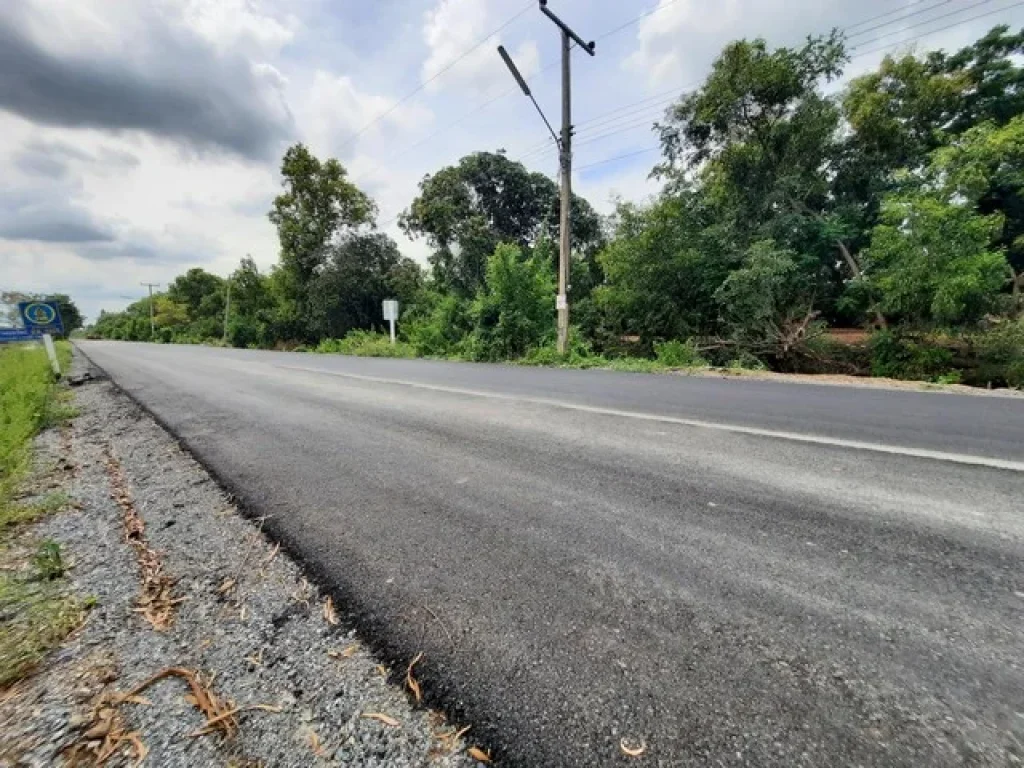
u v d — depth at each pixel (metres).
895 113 13.59
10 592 1.77
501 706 1.19
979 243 9.50
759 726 1.08
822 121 13.03
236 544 2.15
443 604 1.62
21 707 1.22
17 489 2.99
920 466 2.88
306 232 28.88
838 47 12.44
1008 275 10.77
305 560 1.97
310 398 6.11
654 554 1.89
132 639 1.50
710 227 13.85
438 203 22.75
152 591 1.78
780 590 1.62
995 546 1.88
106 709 1.21
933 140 14.02
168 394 6.93
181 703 1.23
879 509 2.26
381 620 1.55
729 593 1.61
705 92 13.97
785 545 1.93
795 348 12.55
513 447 3.54
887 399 5.24
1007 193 12.62
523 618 1.52
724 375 8.16
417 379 7.92
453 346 15.38
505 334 13.46
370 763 1.05
